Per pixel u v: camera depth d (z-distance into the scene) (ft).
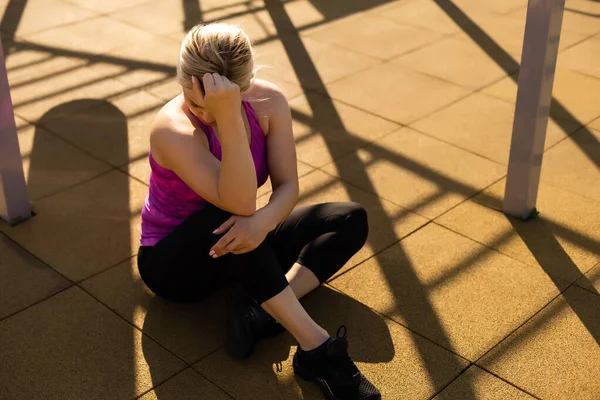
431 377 8.89
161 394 8.68
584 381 8.79
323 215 9.68
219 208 8.81
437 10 20.04
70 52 17.47
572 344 9.34
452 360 9.14
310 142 14.06
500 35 18.52
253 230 8.37
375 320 9.79
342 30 18.83
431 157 13.57
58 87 15.89
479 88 16.03
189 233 8.84
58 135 14.12
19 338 9.47
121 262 10.87
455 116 14.94
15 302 10.08
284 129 9.10
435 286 10.38
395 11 19.99
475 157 13.57
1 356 9.19
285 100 9.16
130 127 14.44
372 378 8.88
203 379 8.89
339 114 15.02
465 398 8.60
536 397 8.59
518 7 20.20
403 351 9.28
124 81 16.19
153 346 9.39
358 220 9.62
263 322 9.25
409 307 10.01
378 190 12.62
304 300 10.13
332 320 9.78
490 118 14.85
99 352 9.28
